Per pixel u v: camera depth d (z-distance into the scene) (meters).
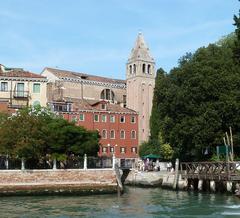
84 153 52.44
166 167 72.38
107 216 32.38
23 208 36.47
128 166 73.81
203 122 54.53
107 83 102.81
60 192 47.47
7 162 47.53
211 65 58.16
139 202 40.91
